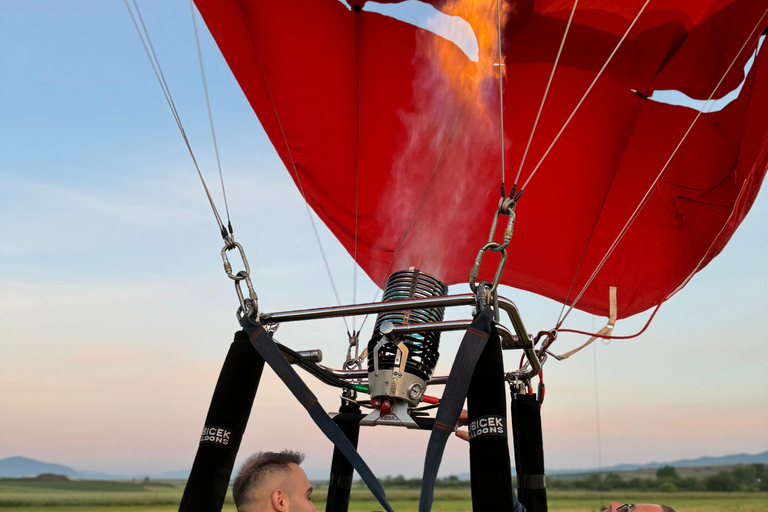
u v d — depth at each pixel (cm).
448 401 164
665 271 384
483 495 160
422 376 221
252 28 366
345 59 396
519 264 401
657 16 373
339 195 399
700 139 390
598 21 384
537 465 243
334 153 395
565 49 400
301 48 379
